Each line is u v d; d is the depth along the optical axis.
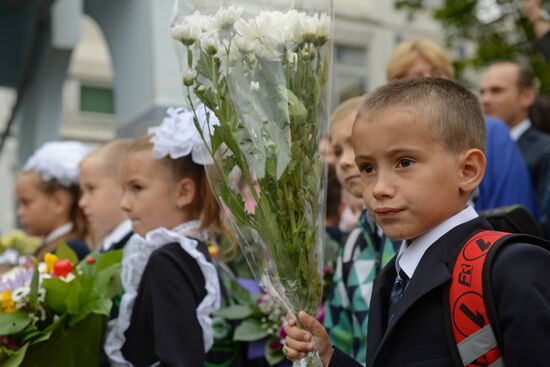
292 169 1.53
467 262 1.37
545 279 1.29
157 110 4.53
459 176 1.45
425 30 14.67
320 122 1.57
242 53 1.54
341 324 2.25
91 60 17.03
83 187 3.19
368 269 2.20
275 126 1.52
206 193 2.33
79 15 7.81
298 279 1.57
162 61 4.60
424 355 1.37
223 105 1.55
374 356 1.45
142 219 2.33
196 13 1.57
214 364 2.39
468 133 1.46
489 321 1.31
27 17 8.05
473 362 1.32
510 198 2.89
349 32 14.14
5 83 9.36
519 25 8.66
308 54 1.54
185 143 2.27
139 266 2.18
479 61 9.56
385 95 1.48
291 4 1.56
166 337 2.01
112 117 17.06
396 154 1.43
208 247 2.50
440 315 1.37
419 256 1.47
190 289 2.12
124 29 5.13
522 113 3.60
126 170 2.37
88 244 3.68
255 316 2.42
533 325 1.25
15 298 2.12
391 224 1.44
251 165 1.53
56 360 2.11
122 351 2.17
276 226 1.54
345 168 2.43
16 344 2.09
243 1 1.56
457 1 9.77
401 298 1.43
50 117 8.14
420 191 1.41
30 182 3.65
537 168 3.32
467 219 1.47
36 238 4.89
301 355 1.58
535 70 8.91
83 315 2.09
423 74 3.10
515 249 1.33
